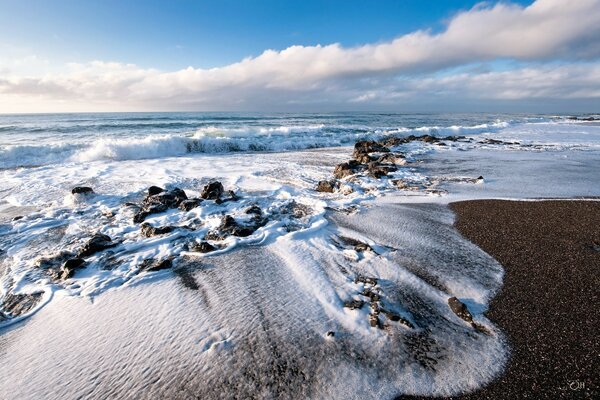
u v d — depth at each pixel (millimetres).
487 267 4863
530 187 9523
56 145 15086
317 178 11320
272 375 3031
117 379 3051
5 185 10242
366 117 62438
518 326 3629
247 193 9328
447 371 3072
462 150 17578
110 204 8508
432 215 7160
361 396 2840
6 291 4559
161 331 3631
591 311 3828
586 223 6457
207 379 3006
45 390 2980
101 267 5109
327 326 3662
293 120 47625
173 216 7336
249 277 4664
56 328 3773
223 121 41156
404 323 3668
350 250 5383
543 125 39188
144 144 16391
